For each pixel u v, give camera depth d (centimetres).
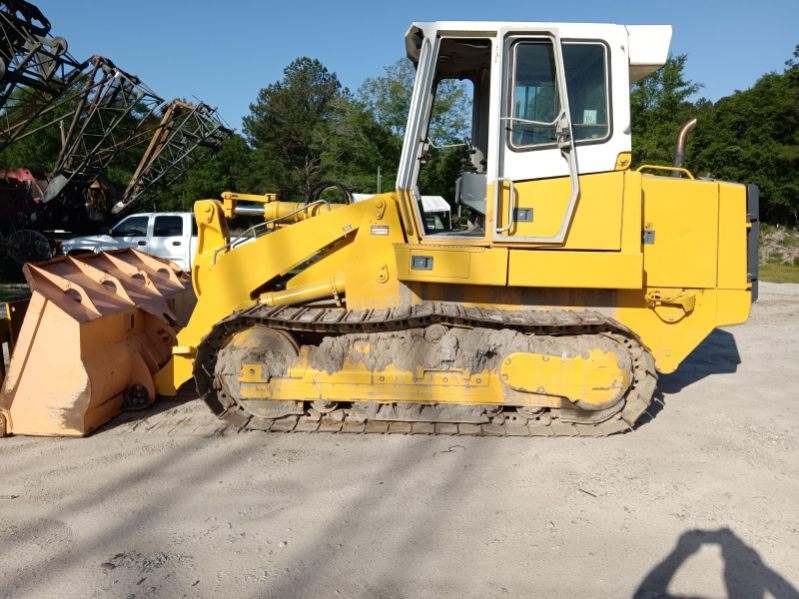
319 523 332
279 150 4572
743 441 457
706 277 459
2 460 414
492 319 424
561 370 434
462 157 548
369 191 2611
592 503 357
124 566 291
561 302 461
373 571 288
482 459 417
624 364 432
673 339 465
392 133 2756
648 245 452
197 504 353
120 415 502
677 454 430
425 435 461
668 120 2747
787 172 3431
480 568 291
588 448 438
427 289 469
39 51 1420
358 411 461
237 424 466
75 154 1727
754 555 303
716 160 3444
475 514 343
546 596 270
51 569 288
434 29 437
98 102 1666
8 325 487
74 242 1369
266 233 536
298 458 418
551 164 436
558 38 429
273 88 4894
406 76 2691
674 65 2689
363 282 473
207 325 499
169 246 1341
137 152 2884
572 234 432
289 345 450
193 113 1895
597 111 436
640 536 321
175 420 490
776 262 2383
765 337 880
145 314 541
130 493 366
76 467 403
